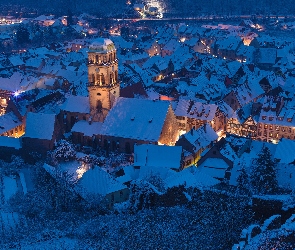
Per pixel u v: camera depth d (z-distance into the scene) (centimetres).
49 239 7969
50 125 13362
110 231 7862
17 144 13562
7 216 9412
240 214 7281
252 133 15088
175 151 11862
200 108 15138
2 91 19125
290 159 11725
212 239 7062
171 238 7106
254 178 10038
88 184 10181
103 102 14125
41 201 9831
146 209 8456
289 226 5828
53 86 19625
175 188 8500
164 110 13462
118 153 13612
